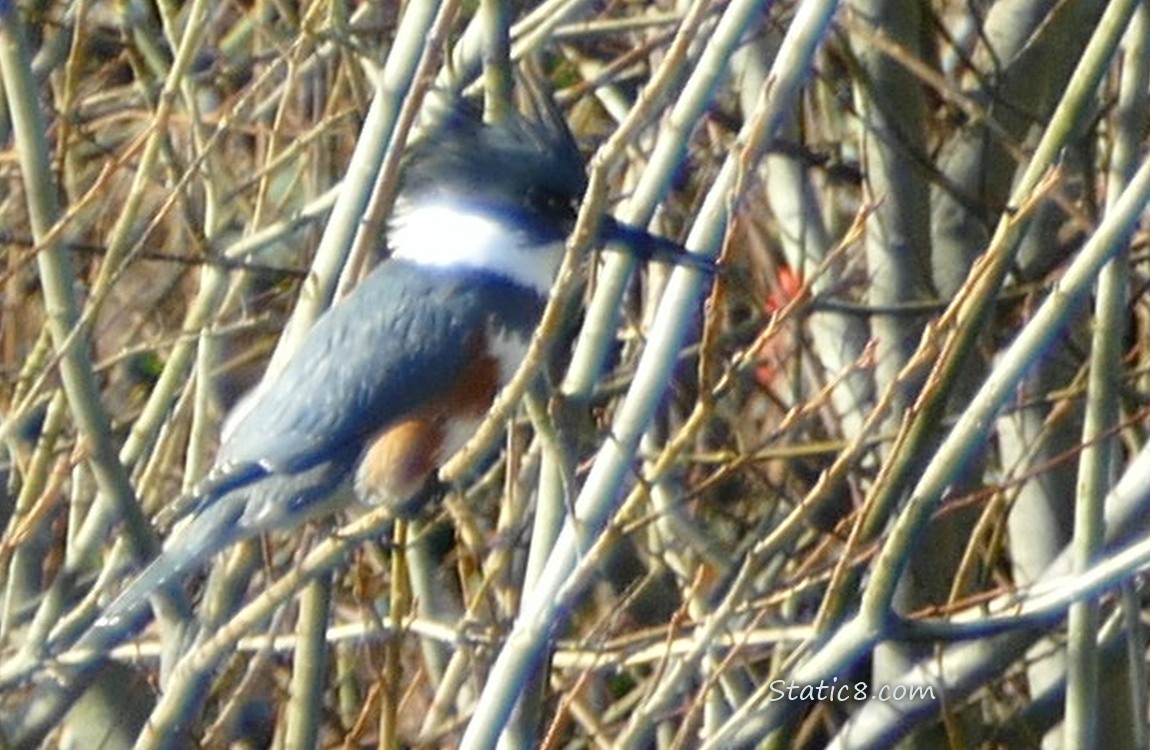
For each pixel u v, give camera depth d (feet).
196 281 46.24
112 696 36.35
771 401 41.32
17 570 35.09
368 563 36.32
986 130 41.06
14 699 37.47
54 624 32.35
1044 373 39.52
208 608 30.76
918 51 40.65
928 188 40.68
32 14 40.63
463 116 31.35
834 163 41.52
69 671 31.42
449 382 30.07
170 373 34.91
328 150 41.09
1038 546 39.55
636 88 45.34
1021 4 41.19
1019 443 39.86
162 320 44.21
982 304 28.94
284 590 25.98
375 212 29.09
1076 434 39.63
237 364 41.09
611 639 37.27
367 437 29.73
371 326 30.09
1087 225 38.29
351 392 29.71
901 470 29.30
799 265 39.19
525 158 30.96
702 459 38.24
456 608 39.65
